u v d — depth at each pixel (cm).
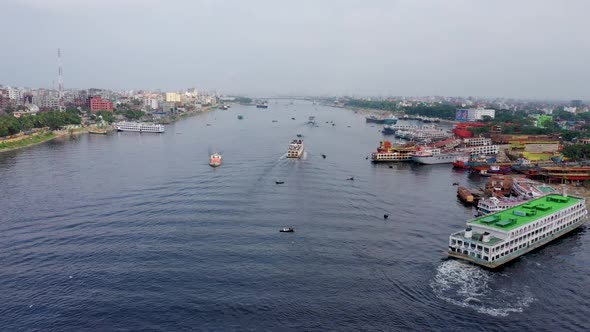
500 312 15625
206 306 15725
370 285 17325
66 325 14662
